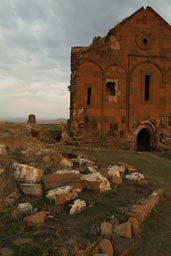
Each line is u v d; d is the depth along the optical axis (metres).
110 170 12.02
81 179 9.95
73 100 26.41
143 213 8.49
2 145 11.53
